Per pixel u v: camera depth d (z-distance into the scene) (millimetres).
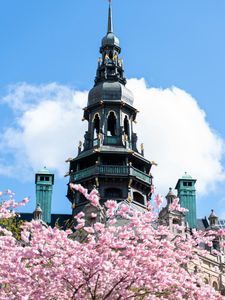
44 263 27250
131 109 85625
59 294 28188
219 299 31172
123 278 27422
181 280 30047
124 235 28156
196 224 84938
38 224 28438
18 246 29328
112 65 89312
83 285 27391
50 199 85062
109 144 80938
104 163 79875
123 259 27656
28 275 26969
